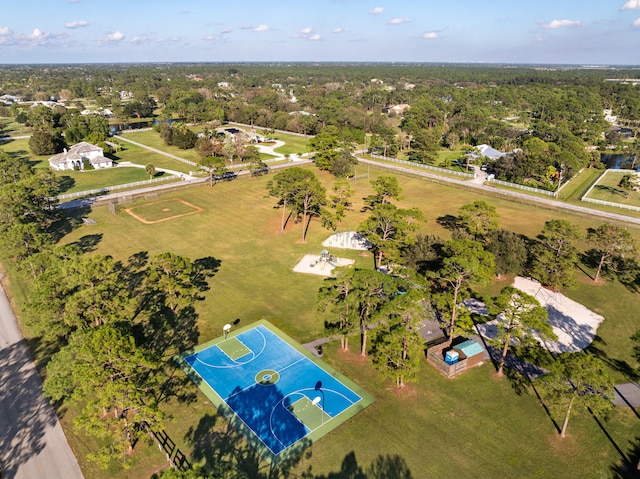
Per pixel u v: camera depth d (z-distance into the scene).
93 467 38.09
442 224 95.38
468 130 191.50
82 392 37.34
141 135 197.88
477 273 52.91
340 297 55.00
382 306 47.94
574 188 124.12
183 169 139.50
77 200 105.56
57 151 157.25
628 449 40.12
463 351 51.38
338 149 154.12
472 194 119.38
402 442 40.84
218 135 173.12
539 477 37.31
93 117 182.50
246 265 75.88
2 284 70.00
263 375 49.81
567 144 147.88
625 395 46.81
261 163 133.88
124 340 38.38
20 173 105.81
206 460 38.66
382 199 94.88
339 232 90.94
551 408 45.00
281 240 86.56
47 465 38.25
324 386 48.22
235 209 103.94
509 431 42.12
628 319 61.19
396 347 45.44
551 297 66.69
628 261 73.19
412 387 48.09
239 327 58.84
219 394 46.84
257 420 43.34
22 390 46.94
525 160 126.69
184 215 99.50
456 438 41.31
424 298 54.53
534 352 51.53
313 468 38.06
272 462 38.56
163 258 58.66
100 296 48.91
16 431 41.78
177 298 60.06
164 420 42.91
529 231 91.69
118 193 111.56
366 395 46.91
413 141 169.50
